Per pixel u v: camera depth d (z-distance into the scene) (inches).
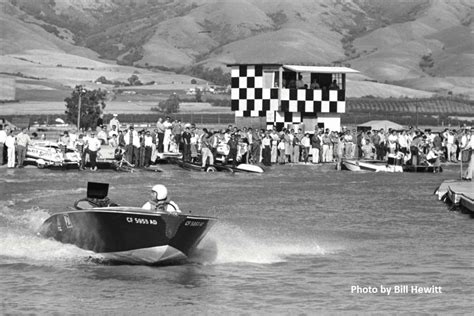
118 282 1898.4
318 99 6387.8
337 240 2513.5
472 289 1887.3
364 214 3127.5
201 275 1987.0
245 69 6422.2
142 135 4896.7
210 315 1662.2
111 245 2055.9
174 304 1731.1
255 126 6412.4
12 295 1774.1
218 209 3184.1
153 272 2004.2
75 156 4877.0
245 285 1898.4
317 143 5753.0
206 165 4987.7
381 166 5280.5
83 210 2059.5
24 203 3196.4
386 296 1820.9
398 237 2576.3
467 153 4185.5
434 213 3176.7
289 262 2166.6
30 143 4965.6
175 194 3661.4
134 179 4311.0
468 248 2393.0
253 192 3811.5
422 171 5339.6
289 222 2874.0
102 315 1644.9
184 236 2014.0
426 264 2160.4
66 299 1753.2
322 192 3900.1
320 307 1732.3
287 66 6323.8
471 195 3211.1
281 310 1706.4
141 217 1975.9
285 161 5718.5
